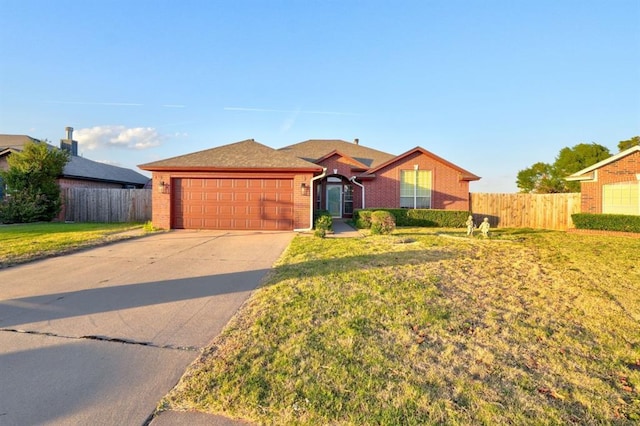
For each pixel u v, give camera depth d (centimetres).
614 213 1479
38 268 679
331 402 242
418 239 1112
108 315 425
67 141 2669
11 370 291
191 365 299
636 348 344
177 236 1145
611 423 227
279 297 482
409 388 261
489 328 389
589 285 579
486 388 264
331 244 966
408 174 1820
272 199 1319
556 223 1678
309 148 2362
